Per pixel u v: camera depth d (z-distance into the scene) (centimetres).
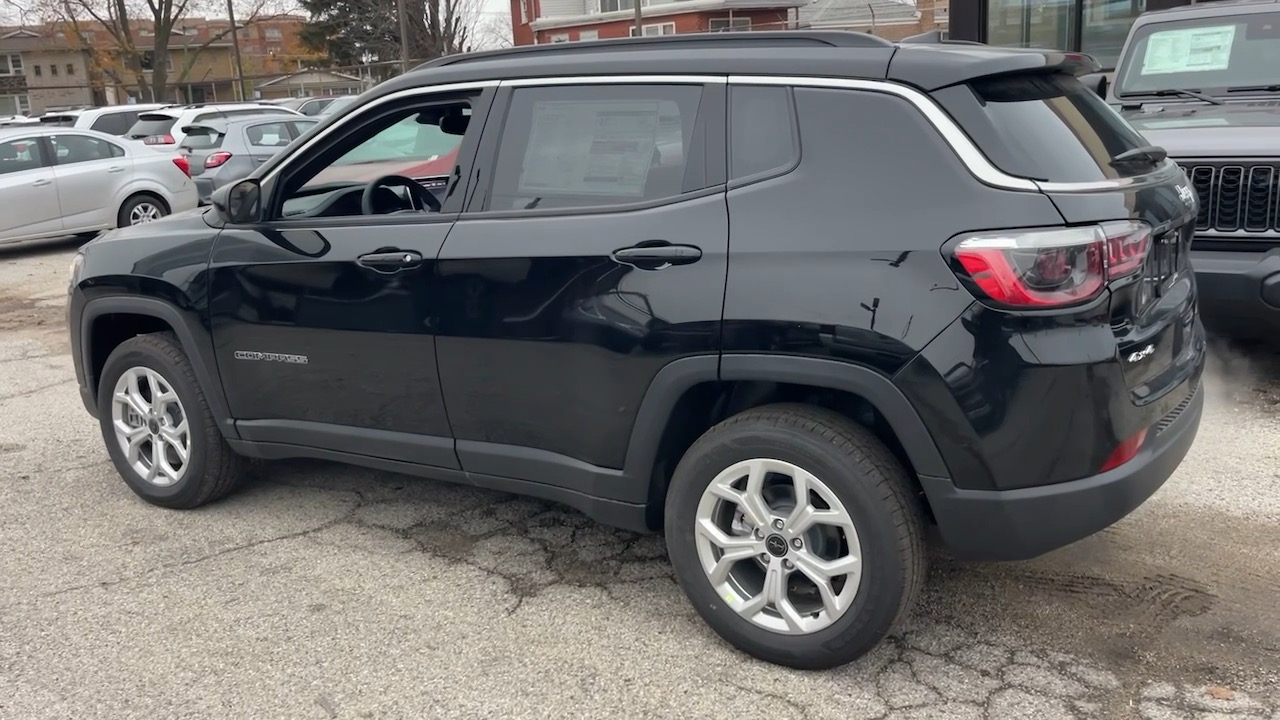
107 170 1303
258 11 5403
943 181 279
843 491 292
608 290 321
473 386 357
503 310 343
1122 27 1393
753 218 300
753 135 309
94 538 432
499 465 361
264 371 410
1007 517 279
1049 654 316
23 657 337
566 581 379
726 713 293
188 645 342
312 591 377
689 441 336
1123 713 285
